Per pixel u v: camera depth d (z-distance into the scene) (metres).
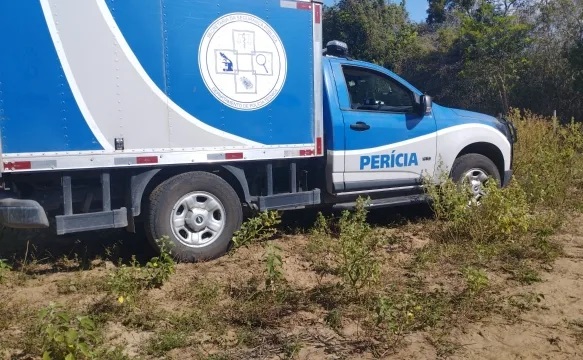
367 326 4.21
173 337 3.98
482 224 6.18
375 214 7.84
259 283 5.02
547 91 19.95
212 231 5.88
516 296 4.80
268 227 6.43
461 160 7.60
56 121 5.07
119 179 5.67
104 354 3.70
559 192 8.02
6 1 4.86
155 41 5.43
